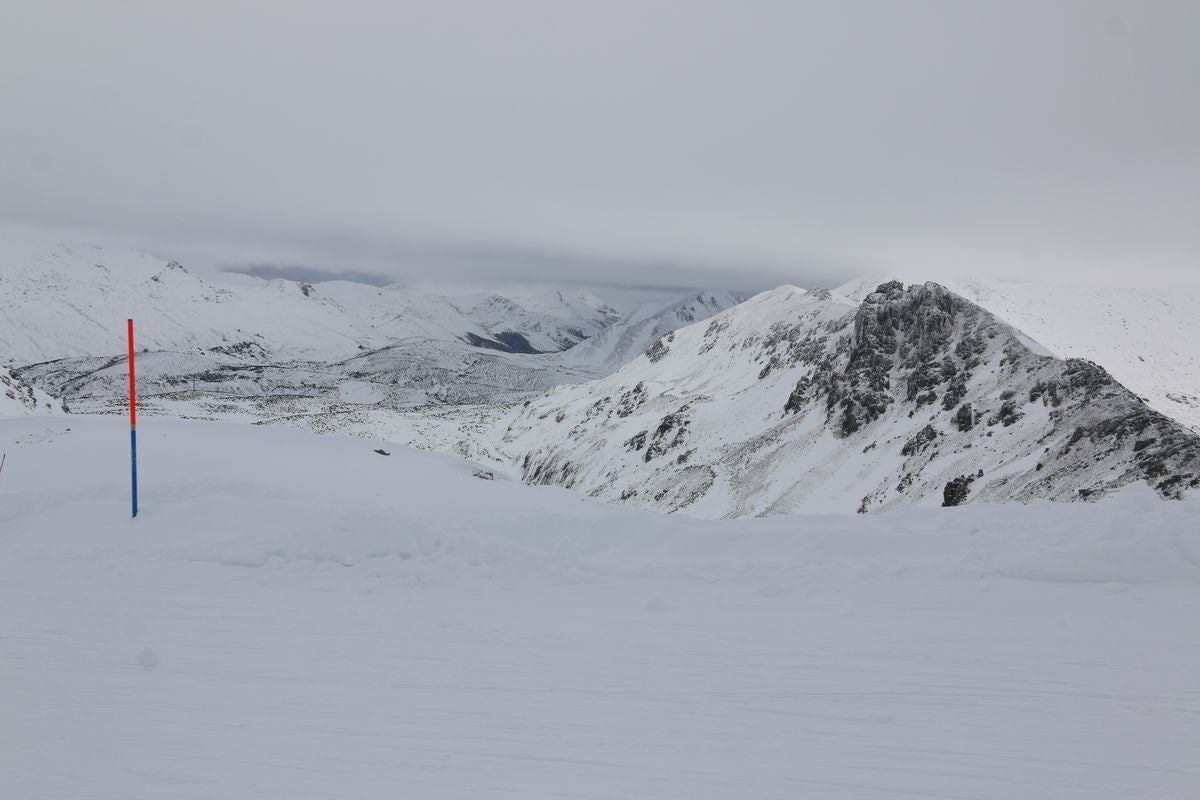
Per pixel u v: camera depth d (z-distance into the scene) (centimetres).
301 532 1305
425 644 900
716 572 1198
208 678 789
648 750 612
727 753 604
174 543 1360
